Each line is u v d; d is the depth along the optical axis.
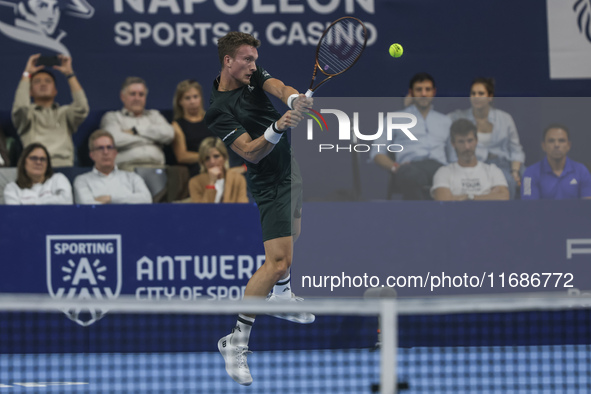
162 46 13.80
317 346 13.35
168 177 13.83
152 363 12.35
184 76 13.80
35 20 13.67
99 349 13.34
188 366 12.05
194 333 13.52
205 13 13.84
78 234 13.65
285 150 9.72
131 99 13.76
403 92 13.84
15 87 13.67
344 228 13.41
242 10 13.88
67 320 13.52
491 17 13.98
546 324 13.16
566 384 10.30
